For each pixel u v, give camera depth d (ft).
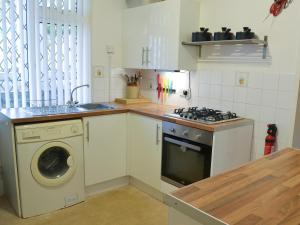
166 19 9.49
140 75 12.24
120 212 8.68
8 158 8.48
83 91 11.03
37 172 8.15
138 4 10.89
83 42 10.72
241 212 3.12
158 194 9.52
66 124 8.52
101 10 10.96
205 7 9.47
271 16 7.86
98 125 9.36
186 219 3.35
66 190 8.86
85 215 8.48
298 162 4.82
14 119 7.66
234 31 8.78
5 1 8.77
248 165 4.65
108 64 11.51
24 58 9.38
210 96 9.59
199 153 7.80
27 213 8.21
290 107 7.65
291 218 3.02
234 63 8.86
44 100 9.99
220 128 7.42
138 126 9.73
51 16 9.73
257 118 8.39
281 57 7.76
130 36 11.19
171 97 10.93
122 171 10.29
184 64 9.48
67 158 8.73
